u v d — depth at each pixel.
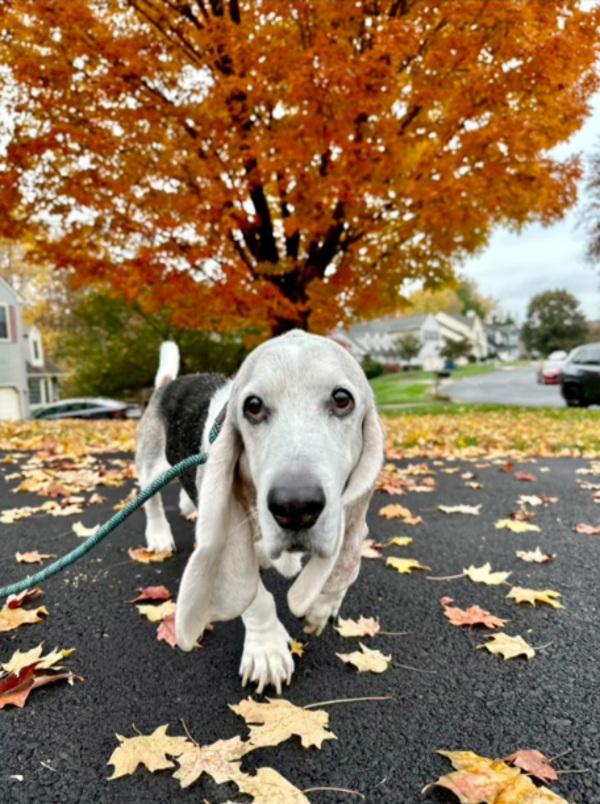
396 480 1.60
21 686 0.60
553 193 2.54
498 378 11.97
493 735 0.54
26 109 2.35
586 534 1.14
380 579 0.91
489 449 2.22
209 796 0.47
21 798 0.47
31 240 2.60
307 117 2.18
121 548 1.05
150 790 0.47
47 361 10.19
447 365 12.67
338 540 0.52
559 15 2.13
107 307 7.48
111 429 2.96
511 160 2.34
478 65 2.25
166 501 1.37
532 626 0.76
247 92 2.25
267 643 0.63
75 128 2.26
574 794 0.47
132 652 0.69
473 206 2.49
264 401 0.53
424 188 2.31
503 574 0.91
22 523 1.23
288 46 2.30
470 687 0.62
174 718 0.57
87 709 0.58
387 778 0.48
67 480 1.62
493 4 2.07
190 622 0.55
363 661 0.65
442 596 0.85
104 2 2.37
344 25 2.34
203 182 2.47
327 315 2.76
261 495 0.50
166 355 1.06
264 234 2.89
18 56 2.25
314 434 0.51
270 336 3.13
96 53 2.25
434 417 3.93
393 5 2.37
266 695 0.60
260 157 2.29
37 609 0.79
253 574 0.58
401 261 2.96
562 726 0.55
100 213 2.46
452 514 1.29
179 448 0.84
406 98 2.33
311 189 2.37
